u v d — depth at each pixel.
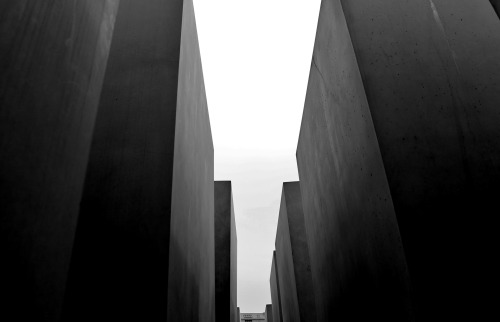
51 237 1.12
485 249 1.45
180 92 2.11
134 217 1.71
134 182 1.78
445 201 1.53
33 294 1.02
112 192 1.75
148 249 1.65
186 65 2.36
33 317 1.01
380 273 1.74
